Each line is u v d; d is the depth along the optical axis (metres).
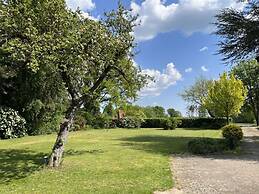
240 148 18.88
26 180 10.68
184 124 46.59
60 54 10.79
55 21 11.16
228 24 22.02
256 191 9.00
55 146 12.85
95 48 11.66
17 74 27.62
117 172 11.68
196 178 10.72
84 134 31.16
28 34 10.41
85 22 11.86
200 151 16.80
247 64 59.78
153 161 14.17
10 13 10.84
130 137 27.39
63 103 32.06
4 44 10.55
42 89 29.31
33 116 30.56
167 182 10.05
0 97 29.78
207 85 65.44
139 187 9.45
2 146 21.05
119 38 12.59
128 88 14.64
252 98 61.88
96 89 13.88
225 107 39.41
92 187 9.59
